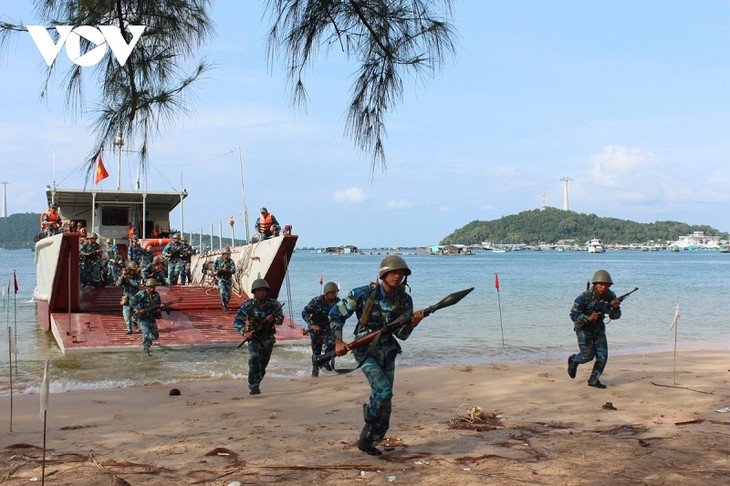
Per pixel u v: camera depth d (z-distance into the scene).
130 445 6.23
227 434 6.67
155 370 12.61
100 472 5.27
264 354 9.48
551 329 20.11
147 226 28.58
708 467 5.29
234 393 9.66
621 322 22.59
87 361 13.65
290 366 13.15
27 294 36.44
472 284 48.81
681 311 26.70
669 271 77.25
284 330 17.31
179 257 23.52
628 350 15.83
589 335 9.45
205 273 23.50
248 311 9.35
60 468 5.41
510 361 13.87
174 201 27.94
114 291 20.86
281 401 8.79
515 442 6.13
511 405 8.22
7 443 6.37
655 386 9.53
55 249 18.00
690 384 9.70
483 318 23.38
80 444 6.29
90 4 4.79
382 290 5.75
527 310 26.42
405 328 5.71
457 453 5.75
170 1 5.10
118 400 8.98
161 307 14.86
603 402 8.34
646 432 6.57
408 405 8.34
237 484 4.89
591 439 6.25
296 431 6.79
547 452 5.77
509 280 55.06
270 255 19.12
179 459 5.67
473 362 13.91
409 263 118.75
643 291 39.53
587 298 9.40
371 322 5.76
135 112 5.20
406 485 4.88
